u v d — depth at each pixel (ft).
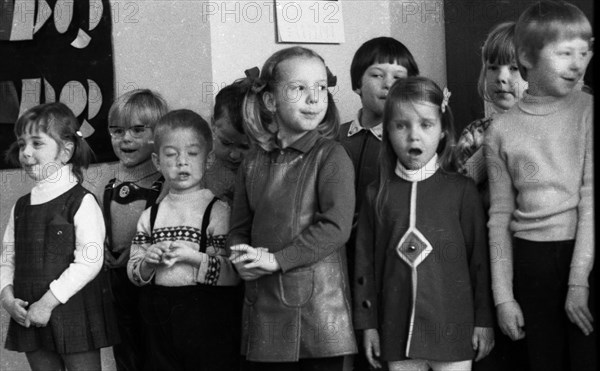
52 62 11.57
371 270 8.79
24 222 9.86
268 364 8.68
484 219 8.70
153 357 9.47
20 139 10.02
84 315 9.72
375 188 8.92
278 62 8.98
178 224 9.46
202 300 9.21
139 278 9.42
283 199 8.72
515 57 8.85
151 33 11.19
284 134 9.03
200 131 9.55
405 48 10.25
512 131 8.63
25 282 9.72
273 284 8.58
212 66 10.89
